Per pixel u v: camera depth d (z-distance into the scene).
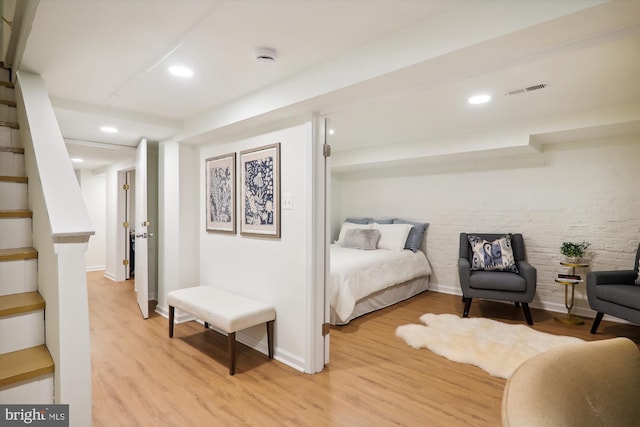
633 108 2.83
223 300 2.87
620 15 1.25
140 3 1.49
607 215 3.59
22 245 1.80
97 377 2.40
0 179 1.85
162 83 2.41
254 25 1.68
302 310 2.54
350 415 1.99
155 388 2.27
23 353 1.45
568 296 3.84
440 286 4.91
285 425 1.89
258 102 2.55
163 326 3.48
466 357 2.73
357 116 3.21
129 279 5.73
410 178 5.17
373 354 2.82
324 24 1.67
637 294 2.83
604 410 0.70
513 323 3.54
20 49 2.02
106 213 6.14
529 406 0.57
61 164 1.59
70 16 1.59
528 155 4.09
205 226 3.58
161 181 3.87
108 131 3.40
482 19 1.45
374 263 3.96
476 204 4.52
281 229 2.71
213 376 2.44
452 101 2.77
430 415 2.00
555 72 2.19
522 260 3.97
